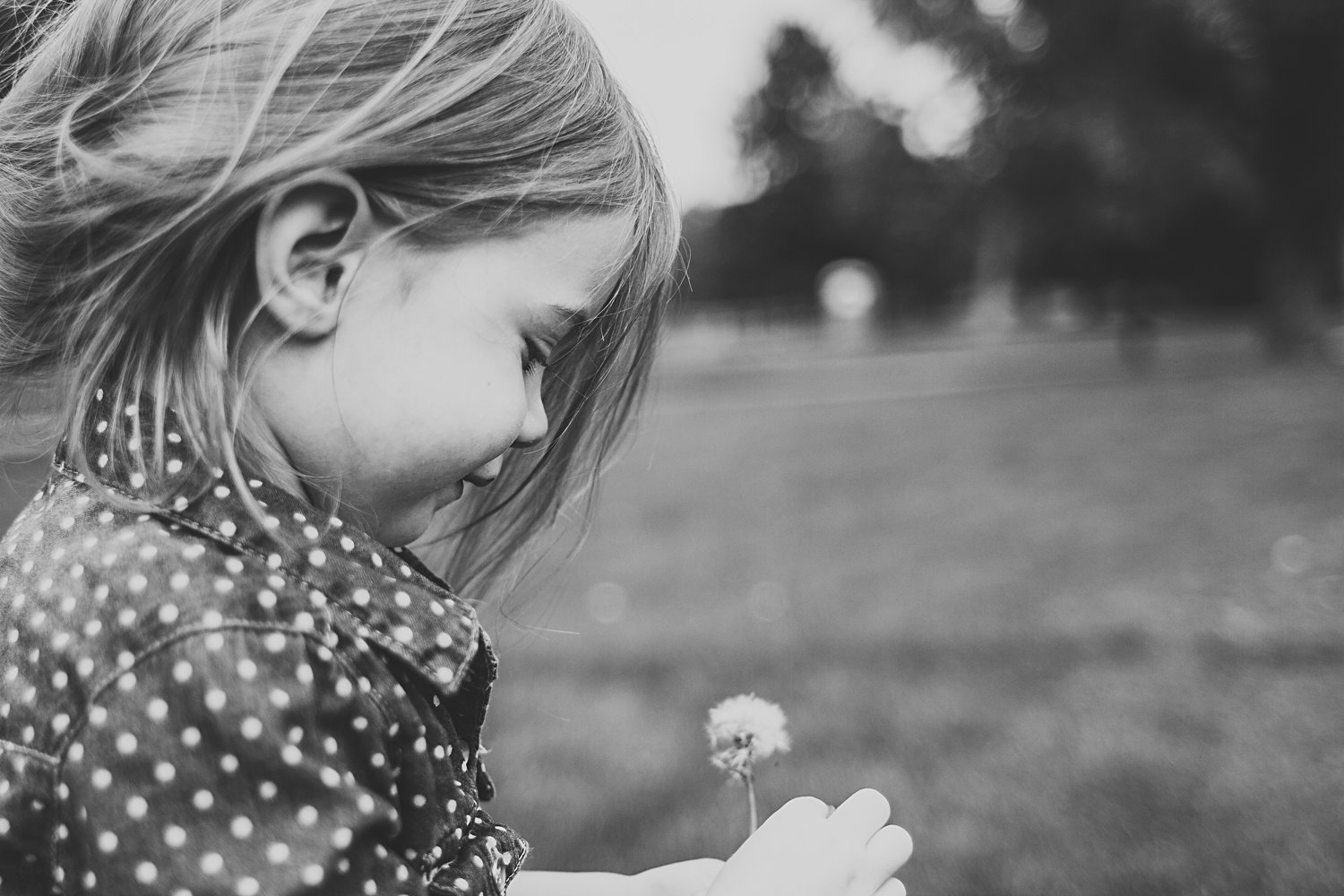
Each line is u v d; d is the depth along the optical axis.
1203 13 14.69
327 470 0.73
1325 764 2.60
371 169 0.72
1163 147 15.25
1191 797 2.47
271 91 0.69
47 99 0.74
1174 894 2.11
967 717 2.97
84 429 0.72
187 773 0.61
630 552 5.54
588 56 0.85
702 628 3.93
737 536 5.86
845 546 5.39
